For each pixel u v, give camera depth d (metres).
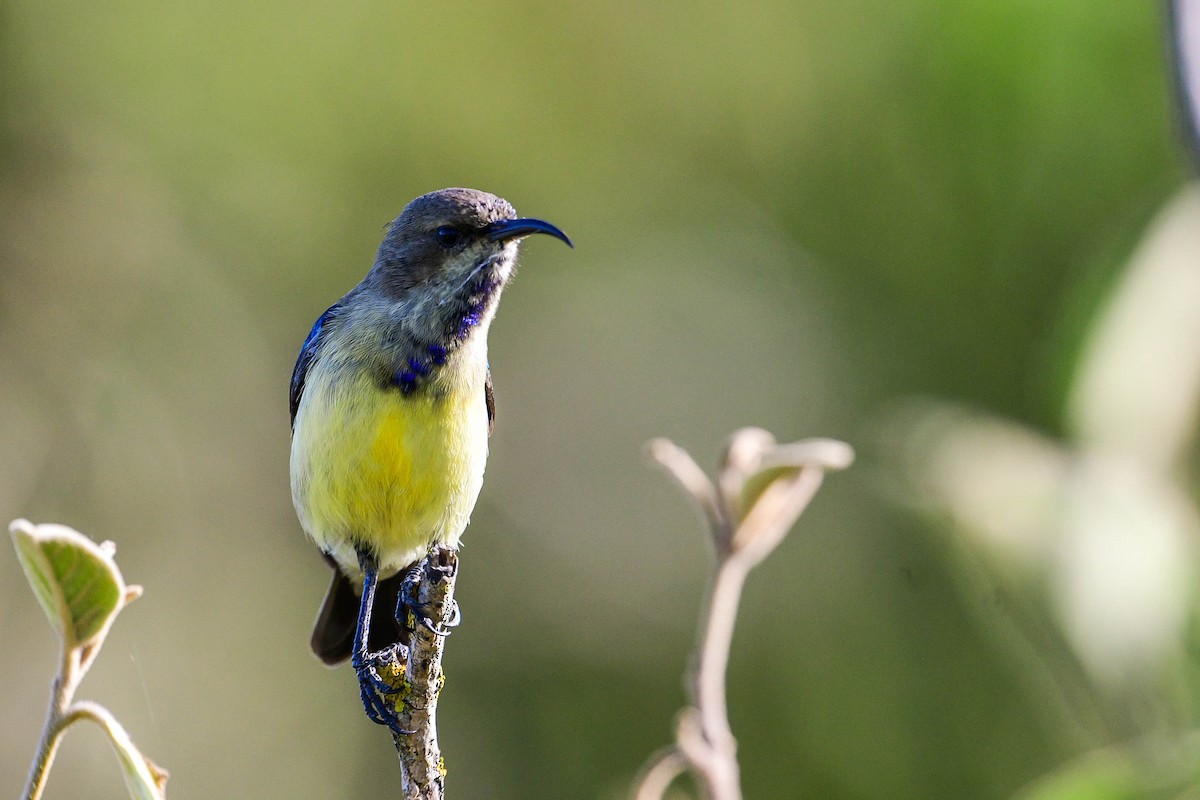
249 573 16.08
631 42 16.70
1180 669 6.09
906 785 12.76
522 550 16.17
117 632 14.93
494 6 16.77
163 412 15.59
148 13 15.95
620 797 10.85
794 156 15.88
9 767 13.36
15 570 13.88
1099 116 13.39
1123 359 6.53
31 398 14.50
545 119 16.84
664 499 16.11
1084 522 6.29
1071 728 7.98
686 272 16.47
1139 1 13.14
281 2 16.58
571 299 16.75
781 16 15.95
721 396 15.91
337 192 16.70
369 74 16.72
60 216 15.01
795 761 13.46
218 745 15.22
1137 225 6.78
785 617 13.98
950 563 7.86
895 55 15.02
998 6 14.03
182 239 16.06
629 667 15.72
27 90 14.96
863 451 14.27
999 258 14.00
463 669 15.74
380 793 16.19
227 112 16.41
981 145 14.18
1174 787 5.43
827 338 15.16
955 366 14.12
